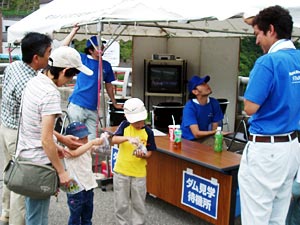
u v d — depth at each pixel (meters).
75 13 4.81
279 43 2.57
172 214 4.20
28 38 3.12
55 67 2.62
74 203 3.29
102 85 5.00
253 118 2.64
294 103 2.57
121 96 8.19
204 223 4.00
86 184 3.33
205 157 3.68
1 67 11.27
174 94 6.97
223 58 6.77
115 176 3.49
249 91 2.54
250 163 2.65
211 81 6.98
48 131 2.48
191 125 4.51
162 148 3.98
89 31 6.03
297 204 3.17
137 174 3.42
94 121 5.50
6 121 3.37
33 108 2.56
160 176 4.23
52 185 2.57
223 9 3.36
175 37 7.32
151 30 7.14
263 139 2.58
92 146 3.20
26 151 2.64
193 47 7.14
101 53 4.91
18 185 2.55
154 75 6.95
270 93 2.53
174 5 3.77
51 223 3.95
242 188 2.73
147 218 4.10
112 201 4.54
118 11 4.11
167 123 5.88
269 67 2.50
